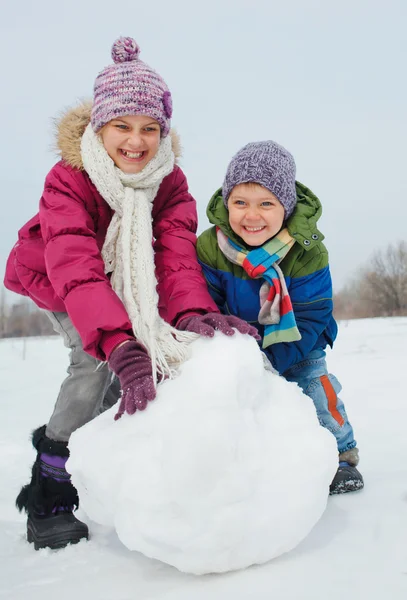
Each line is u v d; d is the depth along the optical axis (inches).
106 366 77.8
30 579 60.0
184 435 54.5
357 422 125.8
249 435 57.0
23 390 201.0
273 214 81.9
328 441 60.8
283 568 55.2
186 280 79.0
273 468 56.8
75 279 70.7
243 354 60.8
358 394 158.4
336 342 304.0
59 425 77.0
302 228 83.3
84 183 80.5
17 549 73.0
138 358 64.4
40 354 306.2
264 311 82.7
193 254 84.4
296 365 91.0
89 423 64.1
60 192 79.2
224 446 54.1
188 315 73.1
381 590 48.3
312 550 58.9
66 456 75.6
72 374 79.1
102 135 81.7
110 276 82.4
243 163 81.8
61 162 82.0
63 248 72.9
